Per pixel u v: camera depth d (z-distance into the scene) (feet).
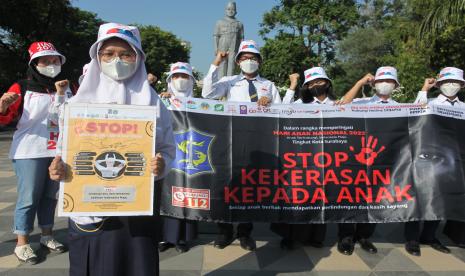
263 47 85.56
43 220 14.12
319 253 14.25
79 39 103.40
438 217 13.34
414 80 42.78
